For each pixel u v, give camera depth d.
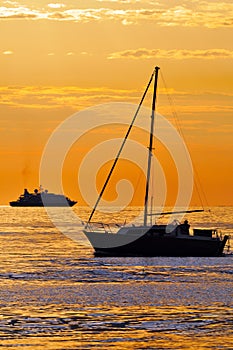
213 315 168.75
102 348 140.88
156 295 195.62
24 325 158.75
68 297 192.88
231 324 159.25
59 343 144.12
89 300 188.25
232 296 193.88
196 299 189.75
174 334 150.62
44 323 160.62
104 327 156.62
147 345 142.88
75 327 156.75
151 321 162.38
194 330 153.88
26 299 190.38
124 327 156.62
